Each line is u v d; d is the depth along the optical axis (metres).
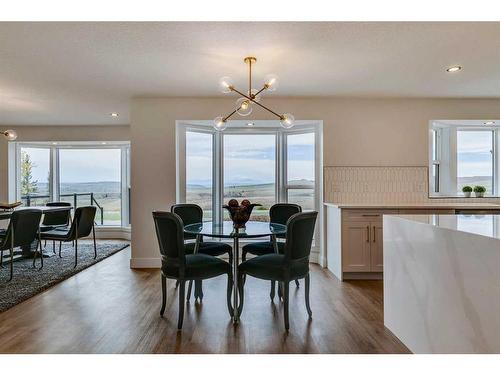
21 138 6.18
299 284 3.54
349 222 3.70
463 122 4.59
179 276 2.45
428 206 3.69
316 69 3.22
